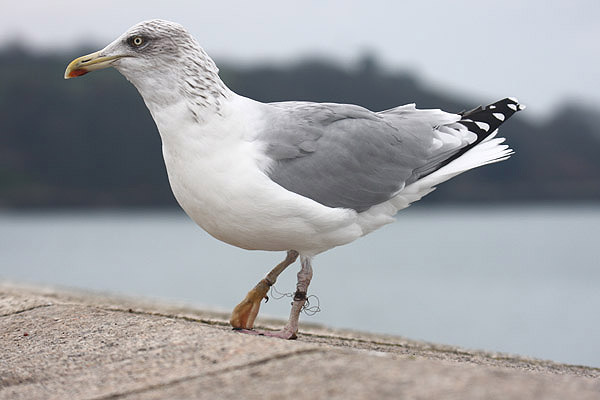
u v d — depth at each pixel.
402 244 67.25
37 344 5.85
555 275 43.84
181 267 44.44
